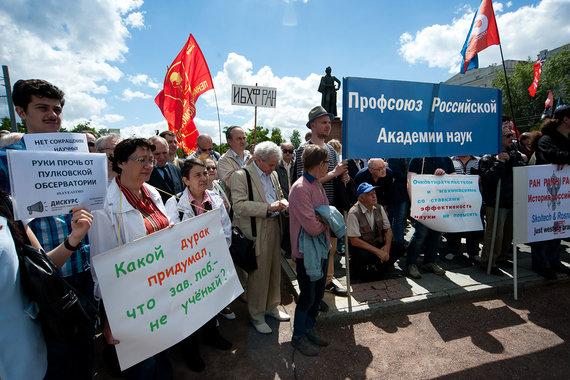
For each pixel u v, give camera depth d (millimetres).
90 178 1654
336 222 2449
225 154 3846
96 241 1740
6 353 1198
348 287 3156
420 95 3211
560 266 3986
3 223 1235
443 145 3393
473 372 2418
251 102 4543
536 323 3055
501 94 3646
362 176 4320
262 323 2959
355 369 2465
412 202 3457
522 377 2357
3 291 1186
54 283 1325
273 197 3033
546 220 3533
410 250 3980
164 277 1855
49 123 1921
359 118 2988
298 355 2625
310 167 2531
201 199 2609
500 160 3834
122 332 1662
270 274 3102
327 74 11070
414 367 2482
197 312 2020
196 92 5102
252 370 2455
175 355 2645
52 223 1859
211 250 2170
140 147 1831
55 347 1509
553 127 3619
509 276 3920
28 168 1447
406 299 3359
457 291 3525
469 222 3641
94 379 2365
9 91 10430
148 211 2004
